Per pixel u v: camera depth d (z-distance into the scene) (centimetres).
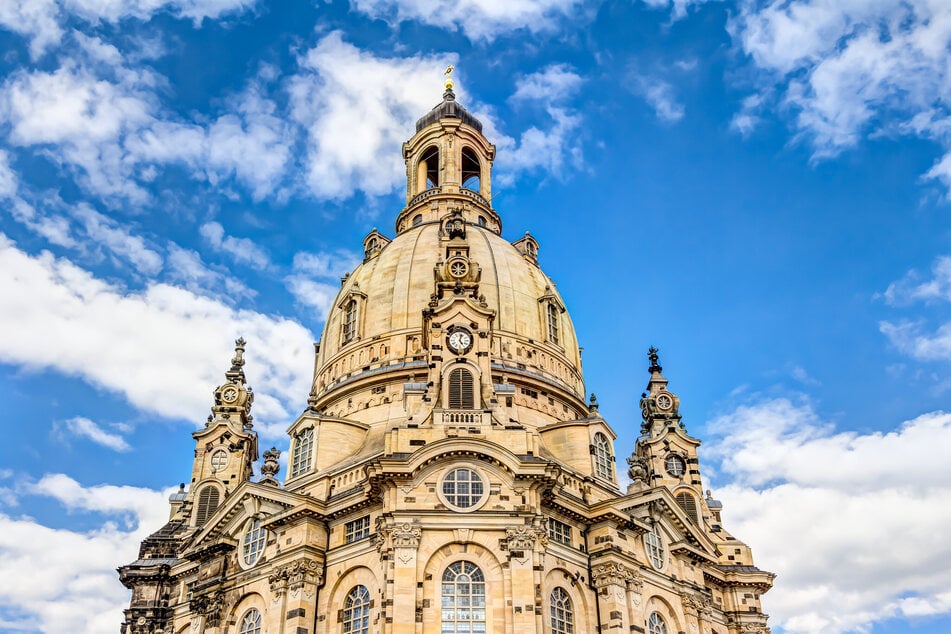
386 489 6125
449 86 11656
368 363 8269
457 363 6862
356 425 7700
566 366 8738
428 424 6481
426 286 8512
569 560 6588
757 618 8525
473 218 10238
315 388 8869
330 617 6378
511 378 7950
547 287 9256
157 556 8988
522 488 6150
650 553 7288
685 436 9575
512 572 5828
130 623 8581
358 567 6372
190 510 9356
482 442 6206
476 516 6009
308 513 6650
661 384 9944
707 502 9606
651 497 7275
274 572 6688
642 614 6800
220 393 10138
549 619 6053
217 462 9669
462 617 5738
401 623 5591
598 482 7394
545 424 8006
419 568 5834
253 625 6719
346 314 8831
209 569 7369
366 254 9956
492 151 11331
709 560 7944
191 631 7300
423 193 10488
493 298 8469
